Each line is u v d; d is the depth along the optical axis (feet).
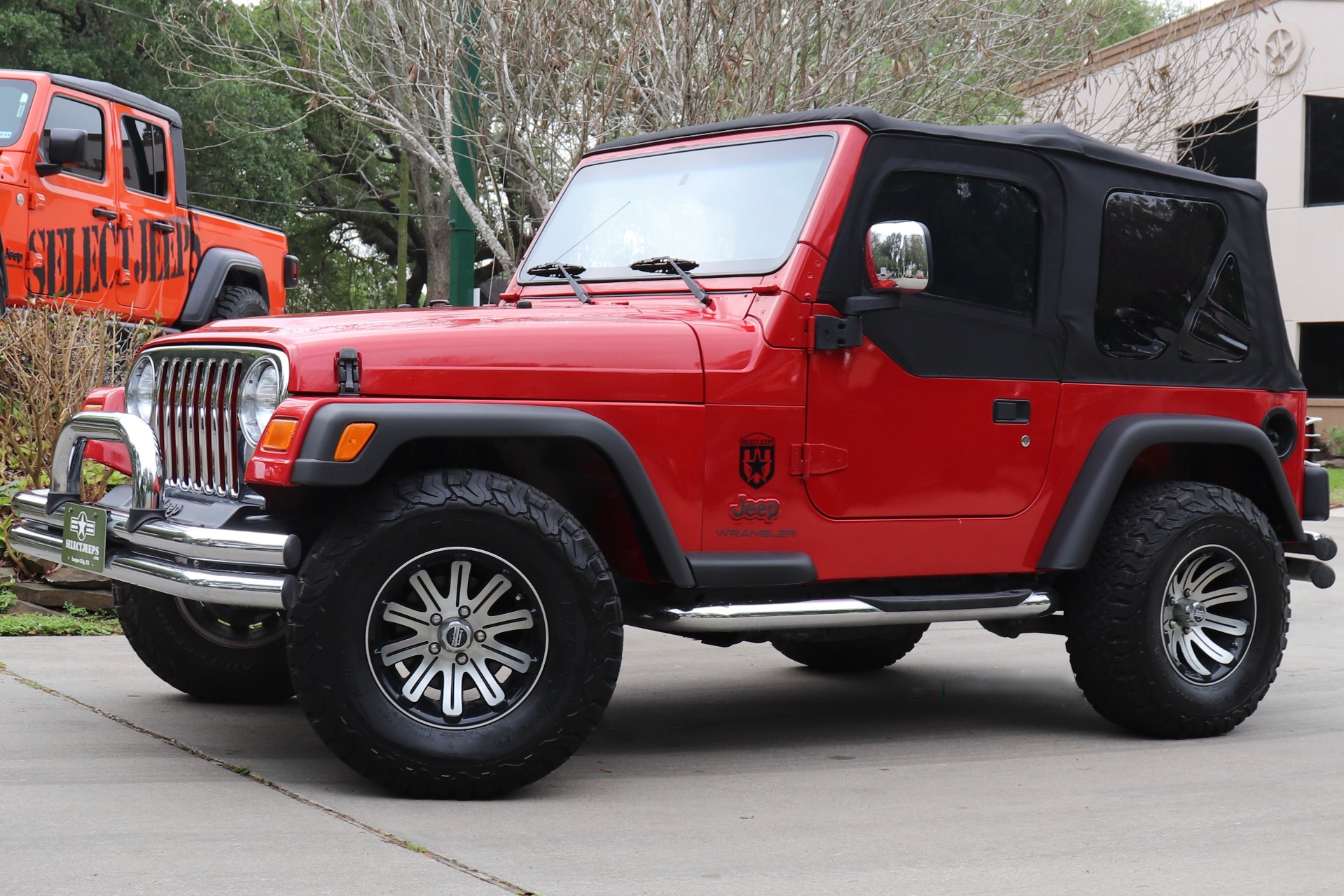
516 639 14.23
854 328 15.48
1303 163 72.13
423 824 12.80
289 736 16.38
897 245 14.80
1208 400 18.51
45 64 84.38
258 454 13.05
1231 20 45.44
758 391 15.07
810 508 15.47
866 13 33.76
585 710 13.83
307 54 33.94
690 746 16.94
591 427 13.97
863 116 15.88
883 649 21.95
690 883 11.30
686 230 16.80
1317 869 12.08
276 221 103.86
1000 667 23.11
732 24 31.73
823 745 17.16
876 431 15.83
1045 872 11.85
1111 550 17.47
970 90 34.76
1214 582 18.34
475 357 13.69
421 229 124.16
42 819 12.59
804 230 15.49
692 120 31.68
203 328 15.47
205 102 88.53
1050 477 17.08
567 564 13.75
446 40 33.45
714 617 14.75
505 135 34.53
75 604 24.09
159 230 36.91
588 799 14.07
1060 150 17.28
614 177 18.29
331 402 12.98
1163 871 11.95
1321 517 19.99
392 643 13.51
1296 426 19.60
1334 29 70.28
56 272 33.12
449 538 13.41
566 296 17.24
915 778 15.40
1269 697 20.66
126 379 16.38
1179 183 18.48
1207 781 15.40
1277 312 19.49
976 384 16.44
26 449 25.96
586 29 32.42
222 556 13.15
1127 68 41.60
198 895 10.61
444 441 14.47
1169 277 18.28
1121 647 17.30
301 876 11.14
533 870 11.50
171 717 17.26
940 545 16.31
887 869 11.86
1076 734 18.07
